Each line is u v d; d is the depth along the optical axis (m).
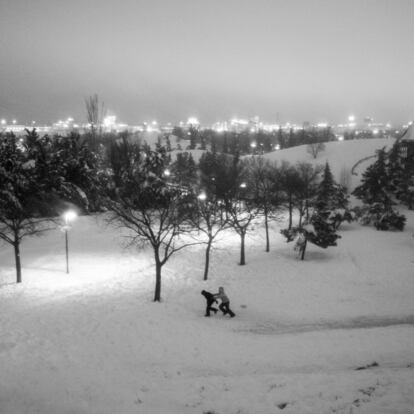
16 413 9.38
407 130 91.62
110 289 23.55
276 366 12.27
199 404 9.45
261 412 8.69
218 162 69.44
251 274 27.81
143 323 17.22
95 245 37.03
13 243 26.19
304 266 30.38
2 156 44.94
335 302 21.41
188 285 24.73
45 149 52.72
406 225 50.34
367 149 100.56
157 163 58.62
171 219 29.47
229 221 33.84
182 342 14.88
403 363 11.88
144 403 9.68
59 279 26.64
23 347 14.20
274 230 45.84
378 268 29.78
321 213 36.31
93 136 83.31
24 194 44.56
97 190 52.66
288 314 19.25
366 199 62.31
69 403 9.77
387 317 18.73
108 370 12.16
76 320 17.61
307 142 156.62
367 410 8.08
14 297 22.30
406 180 63.16
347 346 13.83
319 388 9.62
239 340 15.12
